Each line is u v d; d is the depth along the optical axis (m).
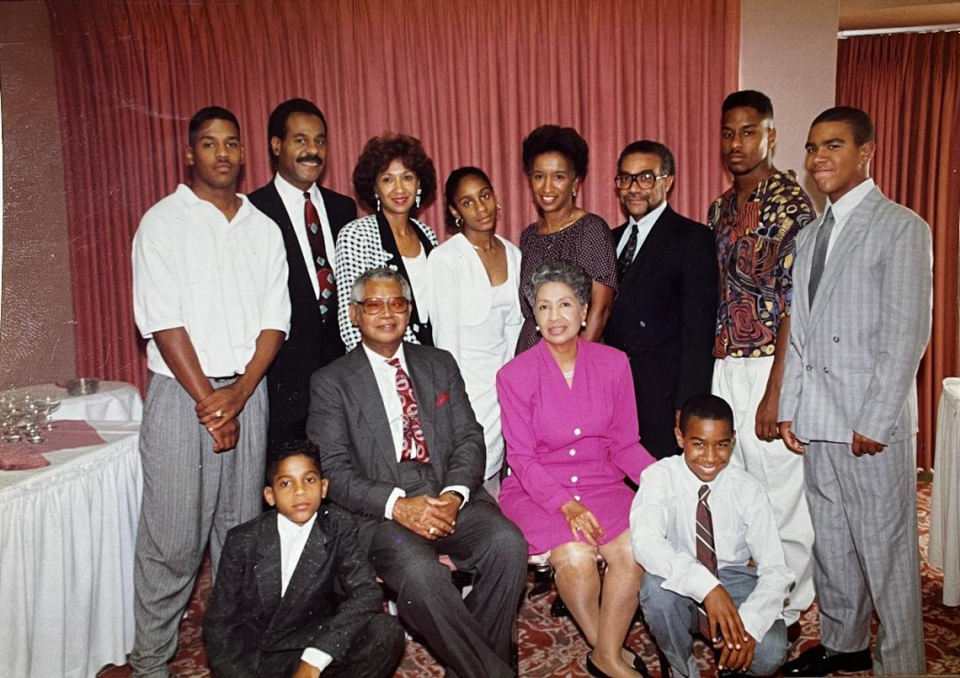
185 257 2.00
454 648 1.83
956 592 2.29
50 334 2.73
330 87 2.93
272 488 1.82
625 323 2.29
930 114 3.09
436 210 2.96
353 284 2.09
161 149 2.93
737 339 2.20
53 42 2.81
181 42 2.92
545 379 2.12
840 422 1.89
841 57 3.16
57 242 2.76
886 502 1.87
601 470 2.14
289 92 2.94
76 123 2.81
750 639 1.73
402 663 2.09
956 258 3.11
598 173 2.87
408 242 2.38
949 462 2.34
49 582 1.85
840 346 1.88
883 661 1.93
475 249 2.35
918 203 3.14
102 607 2.04
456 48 2.87
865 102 3.15
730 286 2.21
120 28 2.87
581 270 2.12
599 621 1.96
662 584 1.82
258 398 2.12
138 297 1.99
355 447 2.03
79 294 2.83
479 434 2.13
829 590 2.03
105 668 2.11
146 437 1.99
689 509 1.95
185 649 2.19
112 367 2.93
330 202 2.45
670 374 2.27
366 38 2.89
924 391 3.18
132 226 2.89
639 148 2.27
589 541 1.95
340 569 1.86
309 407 2.09
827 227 1.94
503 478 2.45
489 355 2.37
